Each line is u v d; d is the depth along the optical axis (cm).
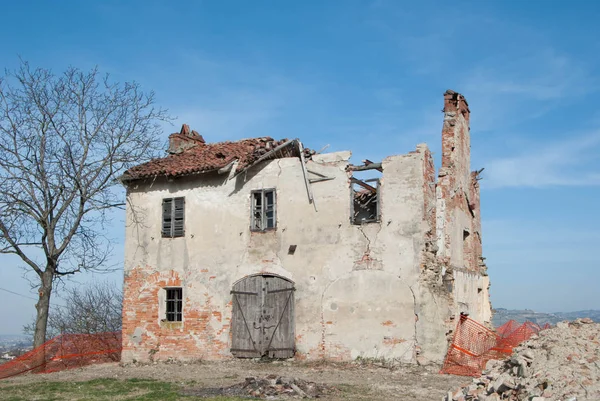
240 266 2016
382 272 1814
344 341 1830
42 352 2078
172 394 1367
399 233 1812
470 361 1789
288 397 1307
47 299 2208
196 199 2125
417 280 1766
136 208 2220
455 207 2059
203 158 2166
